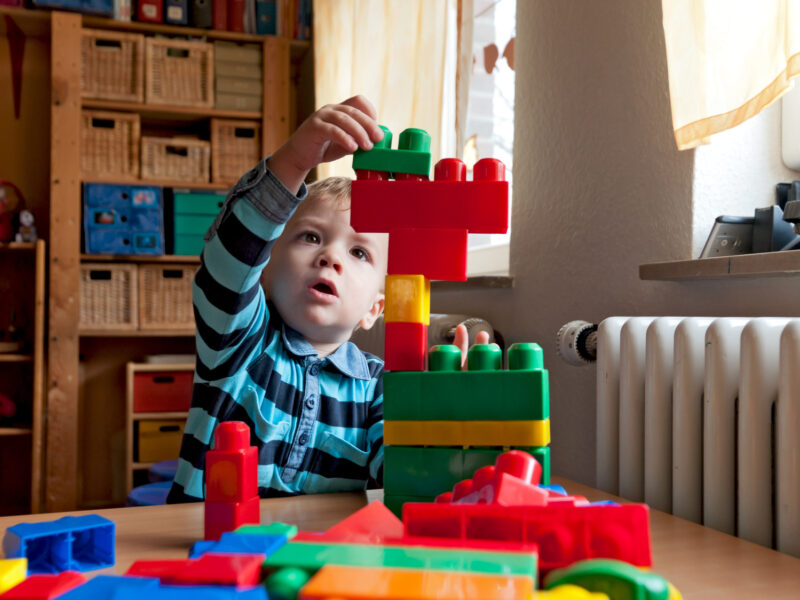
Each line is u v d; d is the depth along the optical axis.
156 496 1.40
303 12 2.82
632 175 1.21
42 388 2.69
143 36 2.64
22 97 2.78
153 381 2.65
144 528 0.63
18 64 2.76
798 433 0.67
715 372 0.78
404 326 0.64
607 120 1.27
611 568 0.36
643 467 0.93
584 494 0.79
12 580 0.40
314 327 0.98
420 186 0.63
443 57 1.94
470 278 1.58
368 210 0.64
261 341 0.96
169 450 2.66
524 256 1.53
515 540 0.42
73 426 2.55
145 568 0.39
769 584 0.51
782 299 0.93
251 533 0.43
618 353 0.99
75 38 2.54
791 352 0.68
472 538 0.43
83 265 2.58
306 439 0.96
